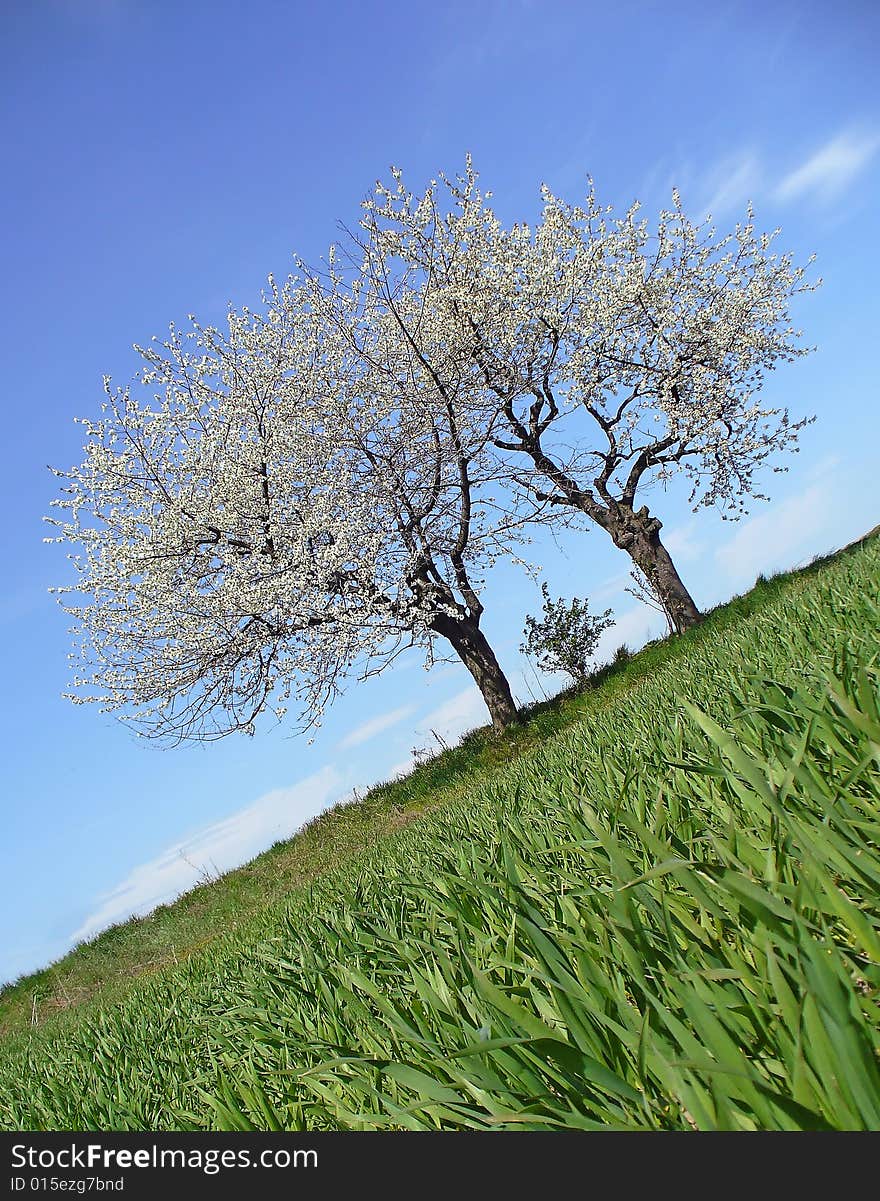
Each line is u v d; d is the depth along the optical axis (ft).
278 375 49.62
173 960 39.86
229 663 47.55
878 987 3.32
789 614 14.48
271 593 45.42
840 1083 2.61
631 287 52.06
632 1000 4.30
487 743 49.39
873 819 4.50
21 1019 42.34
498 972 5.51
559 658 55.31
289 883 44.86
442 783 48.16
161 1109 7.89
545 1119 3.47
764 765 5.67
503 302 50.72
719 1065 2.75
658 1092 3.55
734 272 55.42
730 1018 3.36
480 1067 4.16
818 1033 2.70
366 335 51.88
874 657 6.84
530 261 52.37
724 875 3.52
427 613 47.60
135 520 47.70
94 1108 8.88
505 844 7.83
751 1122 2.87
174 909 51.70
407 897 9.95
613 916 4.23
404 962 7.06
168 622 47.39
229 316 50.14
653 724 11.35
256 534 49.29
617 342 53.72
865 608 10.53
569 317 53.21
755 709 5.75
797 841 3.71
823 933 3.57
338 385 49.42
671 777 7.50
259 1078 6.97
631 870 4.34
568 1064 3.44
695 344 53.78
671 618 52.80
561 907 5.70
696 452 54.49
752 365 55.52
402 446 48.24
